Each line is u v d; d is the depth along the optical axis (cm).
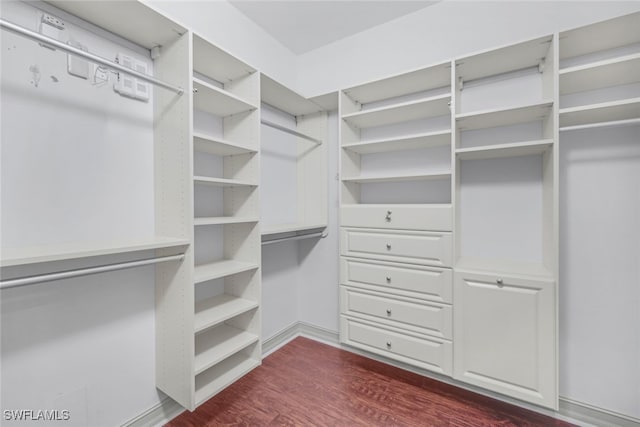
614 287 152
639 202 147
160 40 142
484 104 185
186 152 135
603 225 155
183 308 138
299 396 175
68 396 121
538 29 167
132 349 143
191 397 135
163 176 146
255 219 170
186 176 135
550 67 152
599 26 134
